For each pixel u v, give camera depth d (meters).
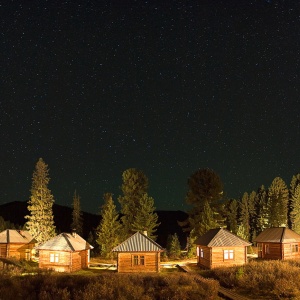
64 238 52.53
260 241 60.53
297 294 30.53
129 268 48.78
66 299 28.83
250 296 31.39
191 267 55.91
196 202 73.69
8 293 30.44
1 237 61.78
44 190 79.69
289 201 109.25
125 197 77.38
